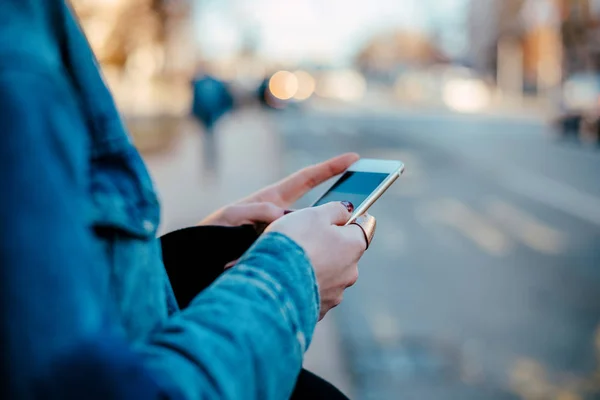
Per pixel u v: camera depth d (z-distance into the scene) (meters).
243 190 11.99
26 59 0.62
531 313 5.64
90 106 0.71
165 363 0.65
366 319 5.41
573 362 4.64
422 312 5.62
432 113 39.34
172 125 23.83
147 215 0.75
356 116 36.62
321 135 24.81
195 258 1.07
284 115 37.53
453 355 4.69
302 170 1.37
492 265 7.20
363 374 4.31
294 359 0.74
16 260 0.57
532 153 18.83
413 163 16.47
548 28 47.69
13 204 0.57
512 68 56.12
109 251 0.72
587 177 14.23
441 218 9.80
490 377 4.38
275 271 0.78
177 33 36.16
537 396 4.13
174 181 12.95
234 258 1.09
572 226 9.30
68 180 0.61
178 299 1.06
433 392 4.12
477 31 69.00
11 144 0.58
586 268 7.09
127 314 0.73
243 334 0.70
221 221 1.20
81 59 0.72
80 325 0.58
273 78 40.81
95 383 0.58
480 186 12.92
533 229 9.09
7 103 0.59
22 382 0.56
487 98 47.78
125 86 28.03
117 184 0.72
